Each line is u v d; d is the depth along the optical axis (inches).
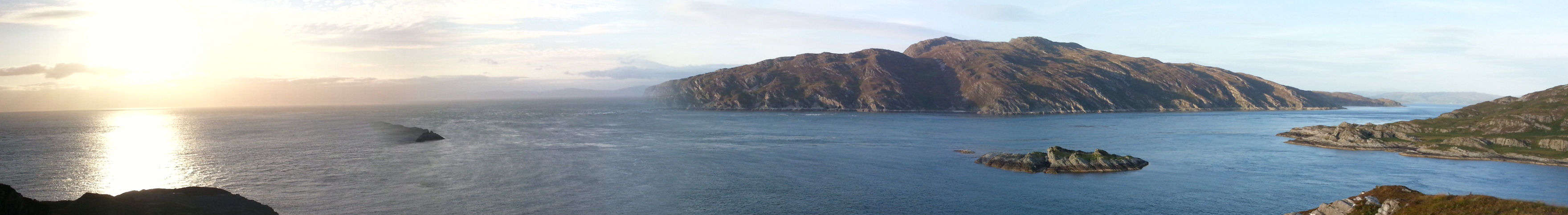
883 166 4168.3
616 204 2915.8
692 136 6555.1
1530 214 1760.6
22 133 7150.6
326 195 3063.5
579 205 2896.2
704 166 4124.0
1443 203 1905.8
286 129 7475.4
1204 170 4040.4
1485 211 1814.7
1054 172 3880.4
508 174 3688.5
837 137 6530.5
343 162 4156.0
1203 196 3174.2
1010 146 5679.1
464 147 5196.9
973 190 3316.9
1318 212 2170.3
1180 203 3029.0
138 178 3617.1
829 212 2810.0
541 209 2810.0
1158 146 5713.6
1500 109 7573.8
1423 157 4709.6
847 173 3858.3
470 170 3853.3
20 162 4335.6
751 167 4087.1
